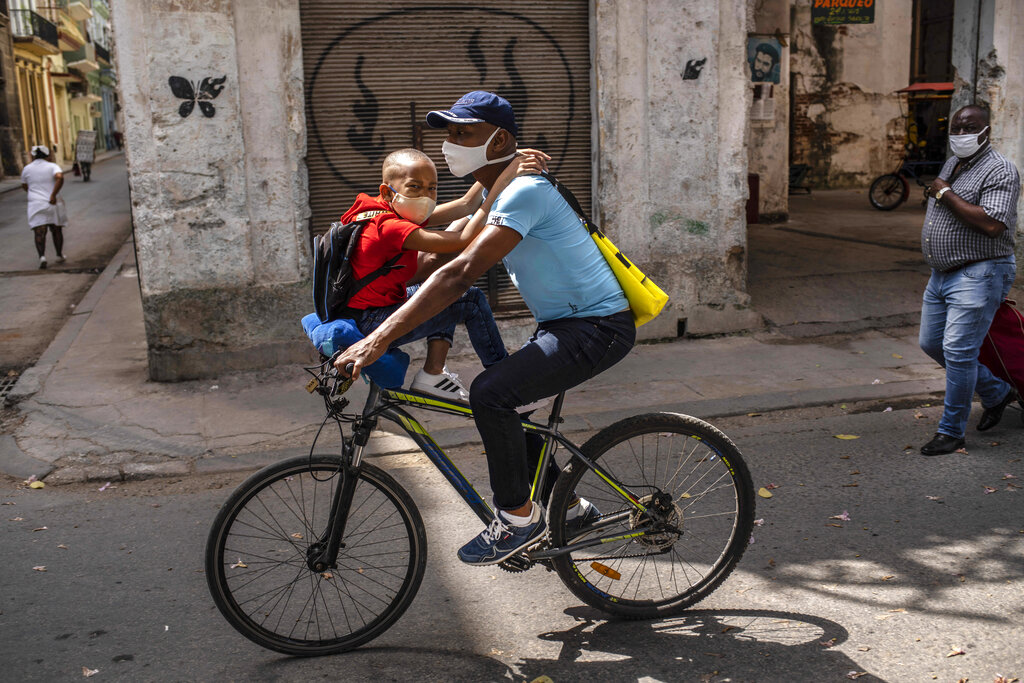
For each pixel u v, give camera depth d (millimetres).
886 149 21359
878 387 6047
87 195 23953
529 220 2762
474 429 5340
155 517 4301
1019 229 8547
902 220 14461
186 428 5500
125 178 30359
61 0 44969
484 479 4668
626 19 6812
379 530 3225
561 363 2920
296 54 6254
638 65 6918
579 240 2922
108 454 5117
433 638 3166
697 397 5914
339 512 3059
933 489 4344
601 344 2961
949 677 2820
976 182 4582
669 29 6906
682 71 6984
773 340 7309
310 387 2879
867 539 3824
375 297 3025
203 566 3762
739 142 7207
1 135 31938
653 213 7133
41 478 4832
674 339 7348
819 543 3799
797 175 19750
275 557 3303
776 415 5637
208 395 6090
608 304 2984
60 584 3617
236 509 2984
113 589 3570
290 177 6391
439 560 3768
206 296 6344
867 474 4566
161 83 6016
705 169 7180
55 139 43531
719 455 3266
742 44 7082
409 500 3098
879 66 20875
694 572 3428
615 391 6070
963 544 3754
